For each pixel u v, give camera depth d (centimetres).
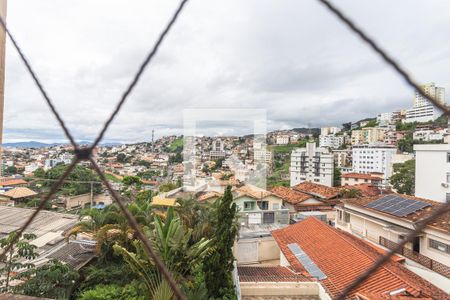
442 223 918
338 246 923
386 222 1098
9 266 590
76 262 779
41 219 1121
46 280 605
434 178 1642
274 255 1234
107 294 650
